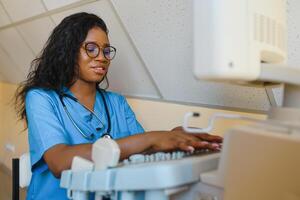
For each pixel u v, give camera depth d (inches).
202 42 19.5
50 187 44.8
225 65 18.9
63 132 43.0
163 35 46.4
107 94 56.0
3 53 105.7
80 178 25.3
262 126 20.1
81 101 50.5
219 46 18.9
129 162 25.4
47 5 64.4
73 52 48.6
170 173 21.5
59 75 49.3
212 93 46.7
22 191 86.2
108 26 54.3
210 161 24.8
